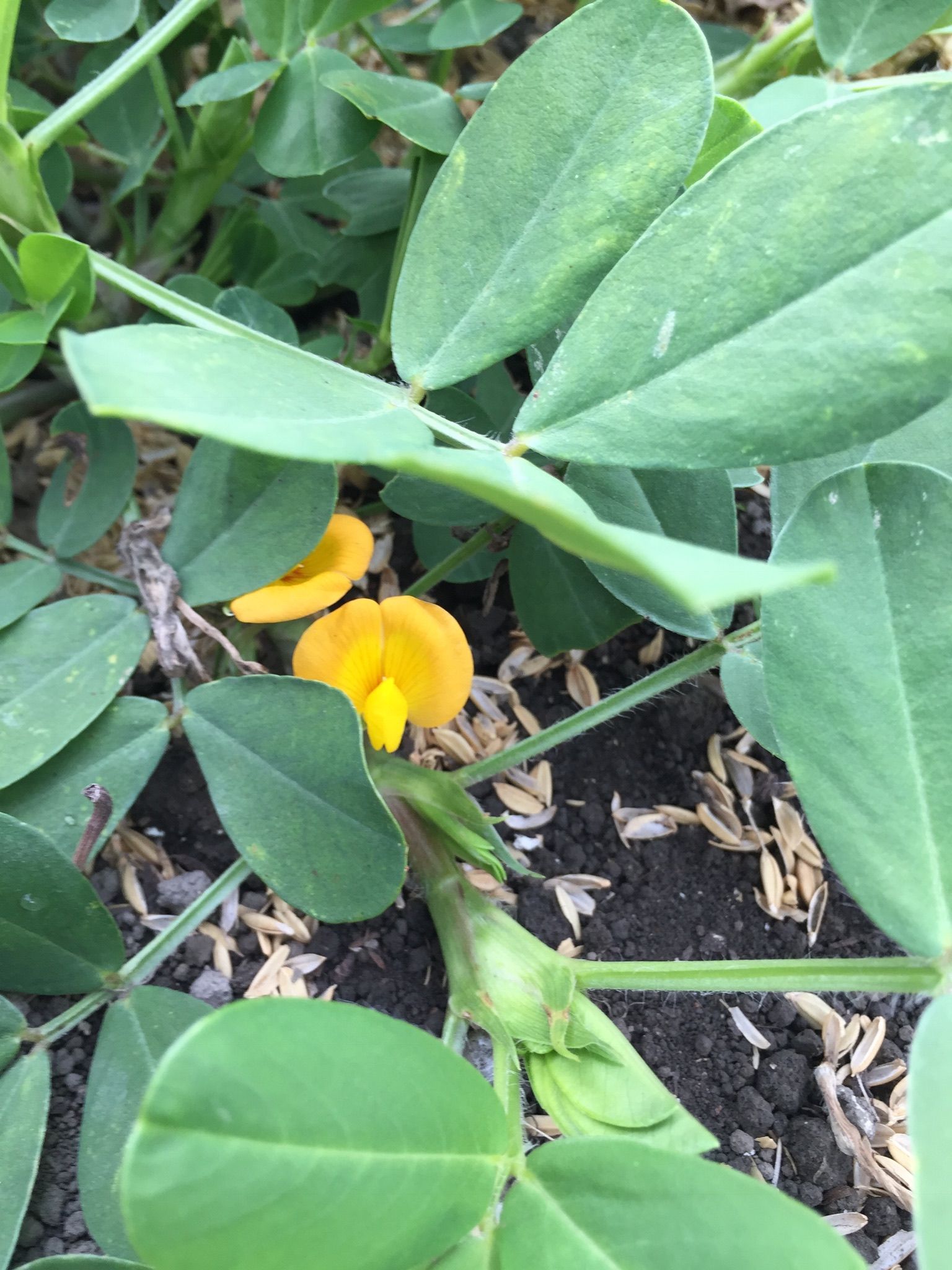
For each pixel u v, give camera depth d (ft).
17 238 0.37
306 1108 0.22
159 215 0.60
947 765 0.28
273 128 0.40
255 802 0.32
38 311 0.35
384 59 0.51
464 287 0.30
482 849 0.37
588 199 0.29
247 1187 0.22
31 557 0.38
